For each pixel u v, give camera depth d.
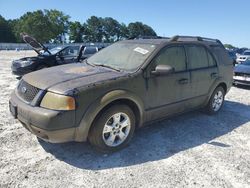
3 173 3.12
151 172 3.32
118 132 3.79
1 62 17.14
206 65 5.24
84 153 3.71
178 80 4.48
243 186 3.13
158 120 4.42
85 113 3.29
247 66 9.96
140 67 3.95
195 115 5.71
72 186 2.96
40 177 3.09
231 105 6.83
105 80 3.52
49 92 3.24
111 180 3.11
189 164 3.57
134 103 3.86
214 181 3.20
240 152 4.01
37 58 9.84
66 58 10.58
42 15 83.44
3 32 86.00
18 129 4.43
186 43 4.84
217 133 4.74
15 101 3.58
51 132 3.14
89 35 106.62
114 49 4.75
